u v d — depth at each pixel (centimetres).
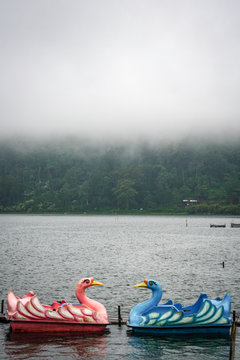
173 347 2641
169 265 6450
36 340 2712
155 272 5728
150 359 2486
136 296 4159
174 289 4553
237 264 6612
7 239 11619
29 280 4981
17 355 2506
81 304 2888
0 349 2575
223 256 7756
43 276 5284
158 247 9512
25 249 8819
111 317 3197
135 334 2798
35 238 12056
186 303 3909
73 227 18425
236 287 4688
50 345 2650
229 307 2819
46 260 6944
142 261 6919
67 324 2786
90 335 2803
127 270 5894
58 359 2473
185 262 6838
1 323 3056
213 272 5759
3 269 5862
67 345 2655
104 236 13100
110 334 2836
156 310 2845
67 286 4622
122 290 4450
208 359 2488
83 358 2486
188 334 2761
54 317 2772
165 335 2764
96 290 4447
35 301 2794
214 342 2711
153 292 2878
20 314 2764
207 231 16225
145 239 11956
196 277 5341
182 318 2748
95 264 6494
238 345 2666
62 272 5644
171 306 2844
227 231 16275
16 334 2777
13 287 4553
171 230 16675
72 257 7406
